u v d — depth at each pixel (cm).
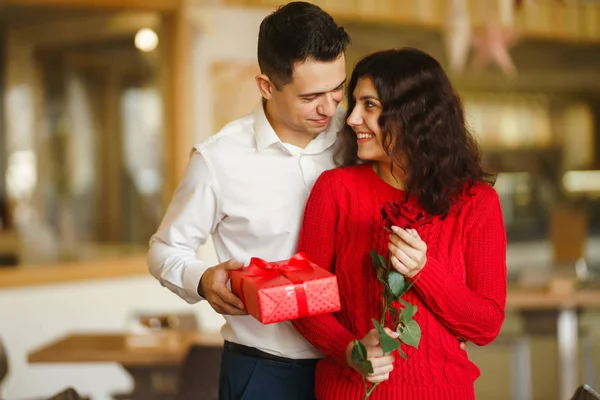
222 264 167
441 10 579
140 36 643
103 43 699
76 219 758
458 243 167
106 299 510
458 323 161
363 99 168
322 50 168
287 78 172
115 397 364
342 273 171
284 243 189
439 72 170
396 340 149
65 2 523
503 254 170
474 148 172
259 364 191
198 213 189
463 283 162
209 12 510
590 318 610
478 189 170
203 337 355
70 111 757
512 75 787
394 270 158
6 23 711
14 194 756
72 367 500
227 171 187
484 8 545
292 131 186
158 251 189
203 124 514
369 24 600
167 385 358
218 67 513
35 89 756
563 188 847
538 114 843
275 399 190
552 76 809
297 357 189
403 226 158
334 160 190
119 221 738
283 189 188
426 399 162
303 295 151
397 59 168
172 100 521
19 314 488
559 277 484
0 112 752
